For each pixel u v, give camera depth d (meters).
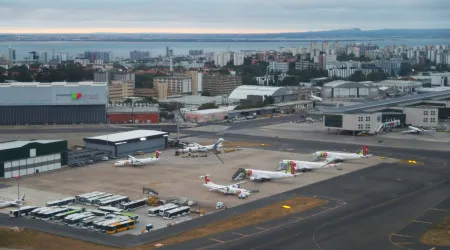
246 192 140.62
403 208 129.38
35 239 109.31
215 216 124.50
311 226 116.31
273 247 103.88
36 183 158.50
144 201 134.12
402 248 103.19
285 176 157.75
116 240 108.62
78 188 151.88
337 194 142.88
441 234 110.94
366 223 118.12
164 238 109.50
